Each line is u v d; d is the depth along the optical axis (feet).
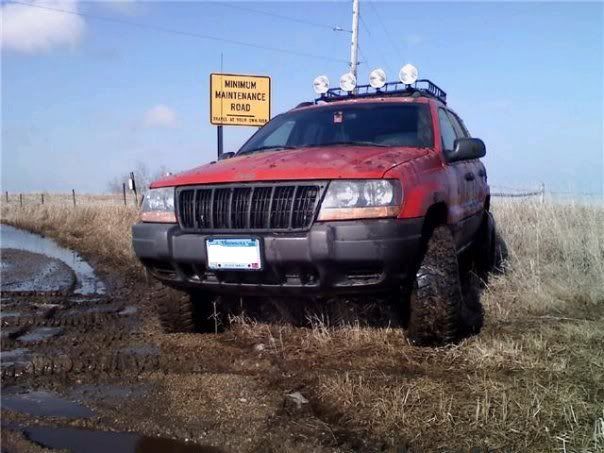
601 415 9.02
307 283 11.87
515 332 13.87
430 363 11.87
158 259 13.14
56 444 8.80
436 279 12.48
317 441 8.60
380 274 11.59
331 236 11.23
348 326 14.06
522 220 28.45
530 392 9.90
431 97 18.12
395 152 13.52
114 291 21.61
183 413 9.84
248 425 9.27
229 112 47.42
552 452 8.06
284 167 12.21
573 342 12.95
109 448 8.66
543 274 19.21
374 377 10.99
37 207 64.75
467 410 9.38
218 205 12.41
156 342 14.28
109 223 44.50
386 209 11.37
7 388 11.17
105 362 12.59
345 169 11.71
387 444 8.43
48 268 27.40
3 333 15.21
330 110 17.20
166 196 13.32
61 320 16.72
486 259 20.54
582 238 21.94
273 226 11.79
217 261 12.14
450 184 14.33
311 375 11.33
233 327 15.08
